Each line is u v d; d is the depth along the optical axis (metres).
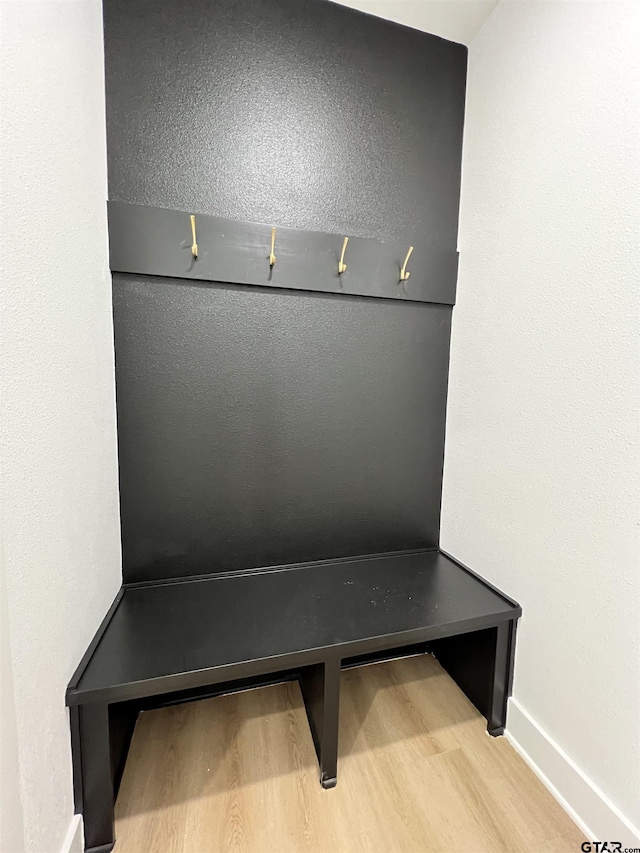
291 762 1.26
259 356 1.50
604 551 1.05
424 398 1.75
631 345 0.97
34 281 0.80
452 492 1.74
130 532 1.43
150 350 1.38
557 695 1.19
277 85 1.43
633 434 0.97
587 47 1.08
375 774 1.22
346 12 1.49
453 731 1.39
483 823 1.09
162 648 1.10
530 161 1.29
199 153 1.37
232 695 1.56
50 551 0.87
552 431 1.21
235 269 1.42
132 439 1.40
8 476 0.71
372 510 1.73
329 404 1.61
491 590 1.45
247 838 1.04
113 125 1.28
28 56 0.78
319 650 1.12
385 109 1.56
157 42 1.30
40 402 0.83
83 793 0.99
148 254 1.33
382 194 1.59
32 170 0.79
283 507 1.60
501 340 1.43
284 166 1.46
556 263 1.19
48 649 0.85
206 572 1.52
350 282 1.57
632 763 0.97
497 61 1.44
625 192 0.98
